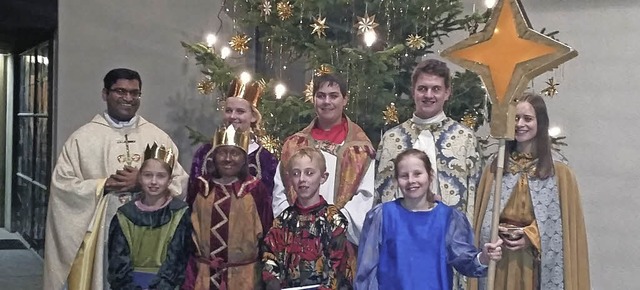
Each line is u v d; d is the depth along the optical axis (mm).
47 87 6812
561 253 3436
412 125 3604
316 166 3369
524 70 2941
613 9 5270
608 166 5320
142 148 3971
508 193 3449
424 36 4887
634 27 5191
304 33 4863
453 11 4883
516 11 2961
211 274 3572
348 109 4633
